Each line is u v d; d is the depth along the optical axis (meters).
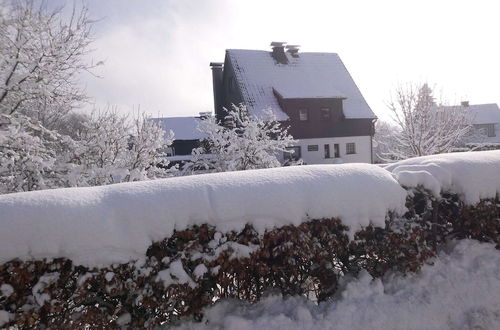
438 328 3.07
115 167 7.79
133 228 2.63
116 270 2.56
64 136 7.45
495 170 3.73
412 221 3.52
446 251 3.75
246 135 11.66
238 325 2.84
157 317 2.73
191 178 3.09
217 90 26.81
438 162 3.83
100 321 2.57
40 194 2.70
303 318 2.96
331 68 26.61
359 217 3.19
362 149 25.02
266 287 3.19
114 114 8.61
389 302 3.16
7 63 6.96
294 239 2.94
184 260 2.73
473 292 3.30
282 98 22.28
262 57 25.41
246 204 2.91
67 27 7.52
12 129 6.38
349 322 2.98
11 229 2.42
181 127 30.83
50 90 7.37
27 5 7.18
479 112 43.09
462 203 3.67
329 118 24.22
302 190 3.11
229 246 2.81
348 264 3.37
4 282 2.39
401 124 16.08
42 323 2.49
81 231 2.52
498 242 3.66
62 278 2.48
